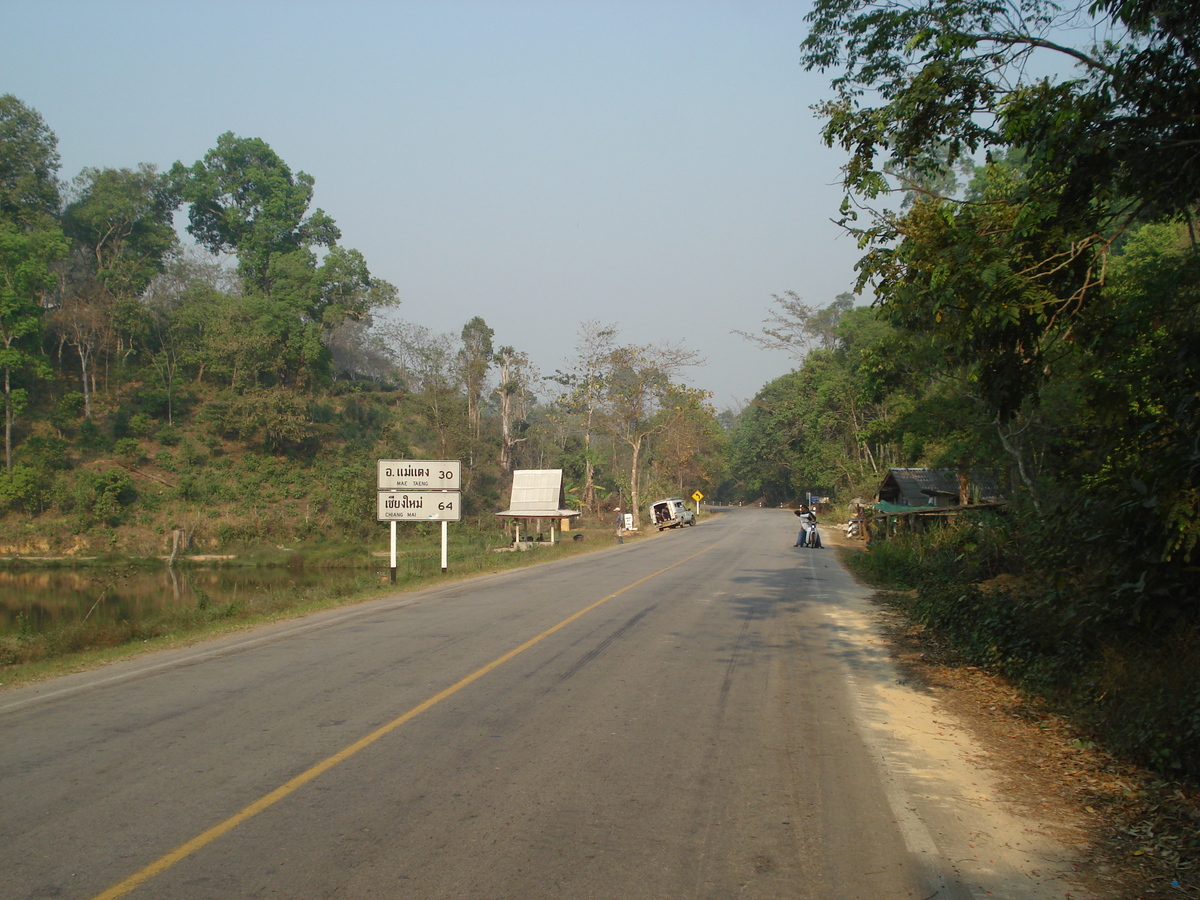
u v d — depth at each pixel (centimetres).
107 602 2625
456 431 6016
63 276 6375
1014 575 1472
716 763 604
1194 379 787
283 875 409
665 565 2600
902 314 872
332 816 488
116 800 513
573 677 891
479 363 6419
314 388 6862
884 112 792
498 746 634
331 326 7119
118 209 6562
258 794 524
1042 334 773
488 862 426
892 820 504
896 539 2662
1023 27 753
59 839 452
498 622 1313
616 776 569
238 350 6031
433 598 1725
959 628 1124
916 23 798
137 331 6225
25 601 2681
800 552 3244
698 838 466
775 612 1492
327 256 7081
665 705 775
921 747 665
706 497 12975
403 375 8431
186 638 1238
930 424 1991
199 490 5231
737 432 11294
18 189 5866
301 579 3362
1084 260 727
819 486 7269
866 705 802
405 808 502
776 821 495
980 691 874
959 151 830
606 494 7325
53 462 5019
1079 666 836
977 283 711
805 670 968
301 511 5353
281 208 7294
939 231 745
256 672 927
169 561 4066
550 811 501
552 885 402
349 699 784
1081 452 1459
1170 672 690
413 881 403
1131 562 787
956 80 753
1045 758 642
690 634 1210
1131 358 897
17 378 5425
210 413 5809
